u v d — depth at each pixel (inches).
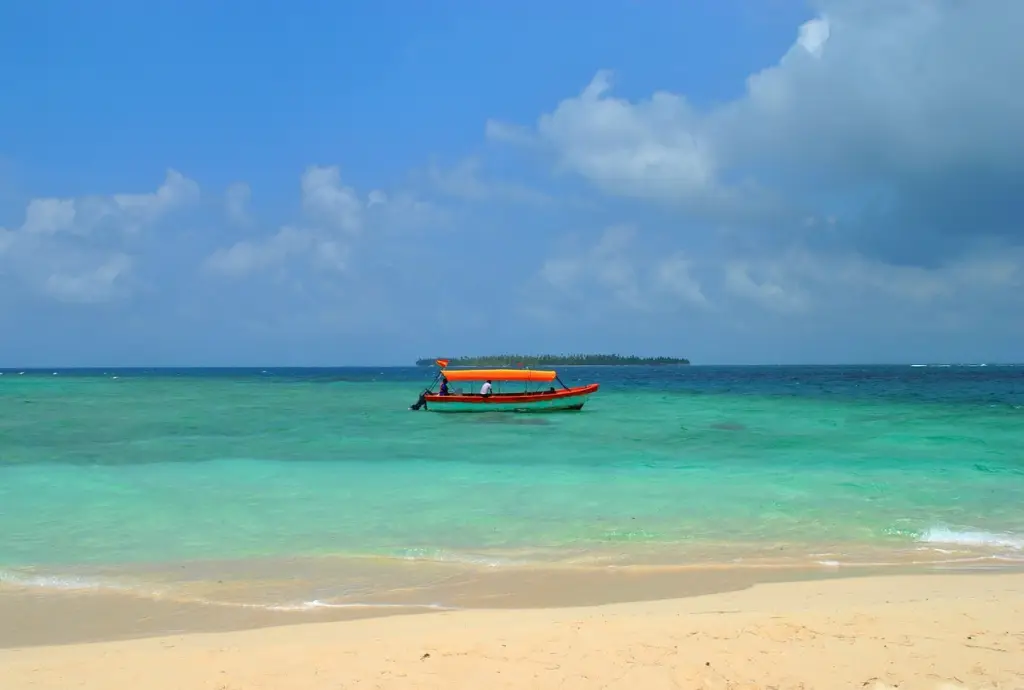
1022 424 1069.8
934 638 249.0
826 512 485.7
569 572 356.2
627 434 964.6
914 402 1600.6
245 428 1031.6
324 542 409.4
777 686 211.5
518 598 317.1
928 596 310.5
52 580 340.5
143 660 235.3
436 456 755.4
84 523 452.4
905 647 240.7
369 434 964.0
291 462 709.9
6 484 587.2
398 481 604.1
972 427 1032.2
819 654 234.7
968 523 456.8
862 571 359.9
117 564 366.3
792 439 902.4
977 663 227.3
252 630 273.0
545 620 278.1
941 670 221.9
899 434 952.3
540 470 662.5
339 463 705.0
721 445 847.7
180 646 251.3
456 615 289.7
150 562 370.0
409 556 381.1
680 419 1186.0
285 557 379.6
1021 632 254.8
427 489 567.8
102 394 1939.0
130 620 287.9
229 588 329.7
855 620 268.2
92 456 746.8
